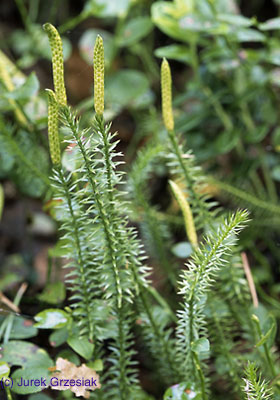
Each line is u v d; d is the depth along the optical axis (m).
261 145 0.51
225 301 0.37
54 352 0.38
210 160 0.49
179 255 0.36
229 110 0.48
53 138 0.30
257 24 0.40
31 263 0.47
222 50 0.45
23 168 0.39
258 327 0.32
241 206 0.44
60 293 0.37
